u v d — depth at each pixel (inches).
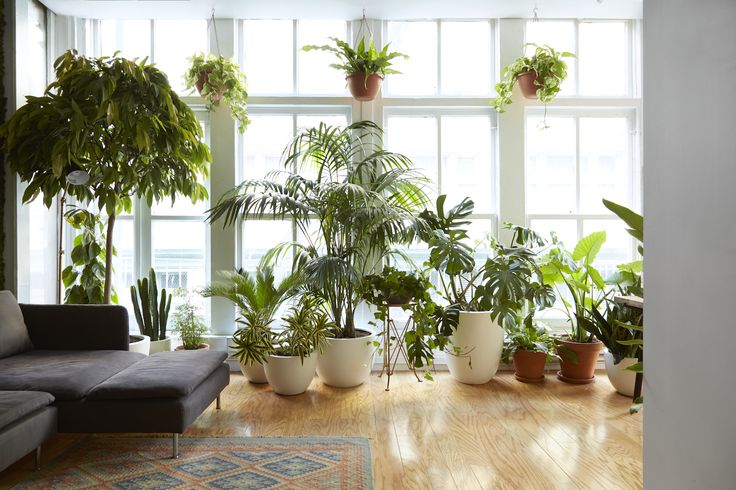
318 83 185.8
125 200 159.9
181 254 183.5
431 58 186.2
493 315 148.7
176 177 151.0
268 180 174.6
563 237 187.0
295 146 162.9
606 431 120.5
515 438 116.6
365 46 179.6
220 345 175.8
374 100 181.2
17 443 88.4
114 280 181.2
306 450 109.3
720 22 41.5
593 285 170.2
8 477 96.3
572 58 185.6
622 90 187.6
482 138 187.2
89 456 105.9
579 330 161.9
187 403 105.6
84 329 135.3
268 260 164.2
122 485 93.3
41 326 135.3
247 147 185.3
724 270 41.3
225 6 170.1
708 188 43.3
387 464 103.3
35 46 167.5
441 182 186.2
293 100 179.9
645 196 53.4
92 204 181.3
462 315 156.1
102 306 136.9
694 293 45.4
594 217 186.5
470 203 166.2
